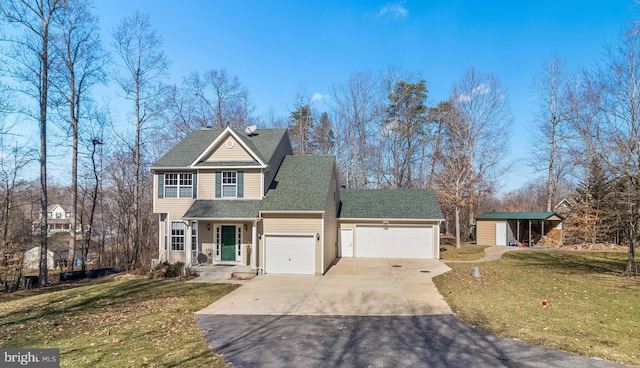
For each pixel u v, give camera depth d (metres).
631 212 13.82
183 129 32.50
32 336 7.71
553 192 32.75
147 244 29.31
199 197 17.92
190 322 8.75
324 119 39.62
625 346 6.58
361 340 7.27
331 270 17.06
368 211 22.36
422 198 23.39
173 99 31.69
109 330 8.09
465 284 13.05
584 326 7.80
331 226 19.27
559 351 6.40
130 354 6.48
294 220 16.34
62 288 16.69
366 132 37.06
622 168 13.98
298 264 16.17
